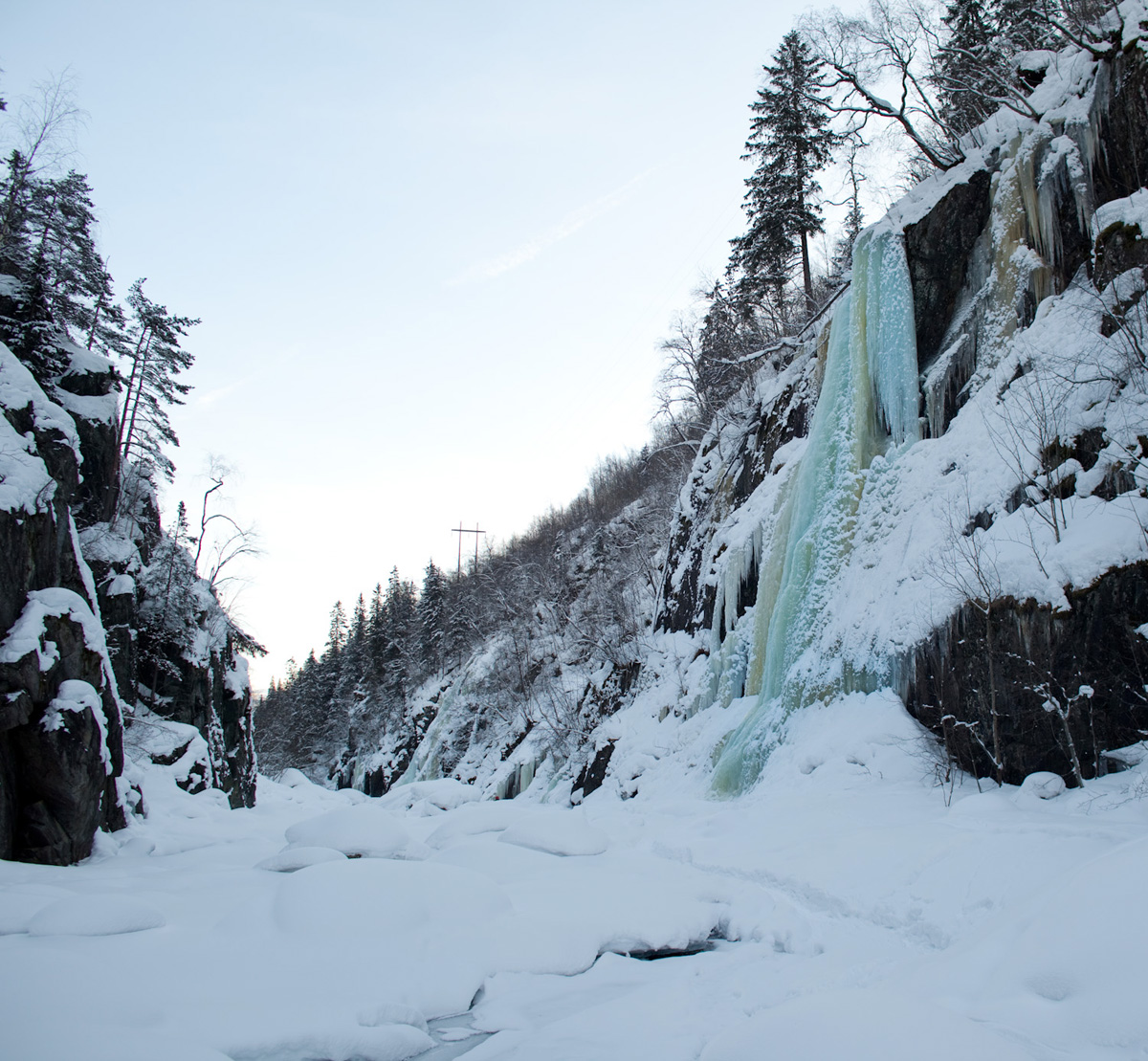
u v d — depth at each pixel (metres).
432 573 69.06
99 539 26.09
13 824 12.76
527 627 46.00
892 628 14.15
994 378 15.15
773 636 17.97
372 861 8.91
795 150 32.38
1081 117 14.91
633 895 9.69
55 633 13.53
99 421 27.50
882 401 17.56
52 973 6.15
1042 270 15.20
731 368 33.53
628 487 55.81
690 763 19.36
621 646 29.34
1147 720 9.95
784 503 20.16
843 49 20.14
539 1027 6.60
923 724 13.10
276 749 78.00
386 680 70.50
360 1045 6.09
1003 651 11.50
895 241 17.83
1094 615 10.47
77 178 34.69
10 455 13.84
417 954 7.64
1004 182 16.36
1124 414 11.59
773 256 33.25
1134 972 4.44
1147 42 13.59
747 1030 4.84
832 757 13.72
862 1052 4.24
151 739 24.56
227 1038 5.88
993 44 22.42
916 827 9.84
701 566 25.89
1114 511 11.04
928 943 7.14
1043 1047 4.32
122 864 13.37
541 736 32.97
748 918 8.77
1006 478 13.32
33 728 12.81
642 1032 6.20
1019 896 6.86
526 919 8.60
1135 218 12.89
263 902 8.31
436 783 28.59
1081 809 9.12
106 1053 5.14
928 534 14.61
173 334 36.12
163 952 7.17
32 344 26.44
